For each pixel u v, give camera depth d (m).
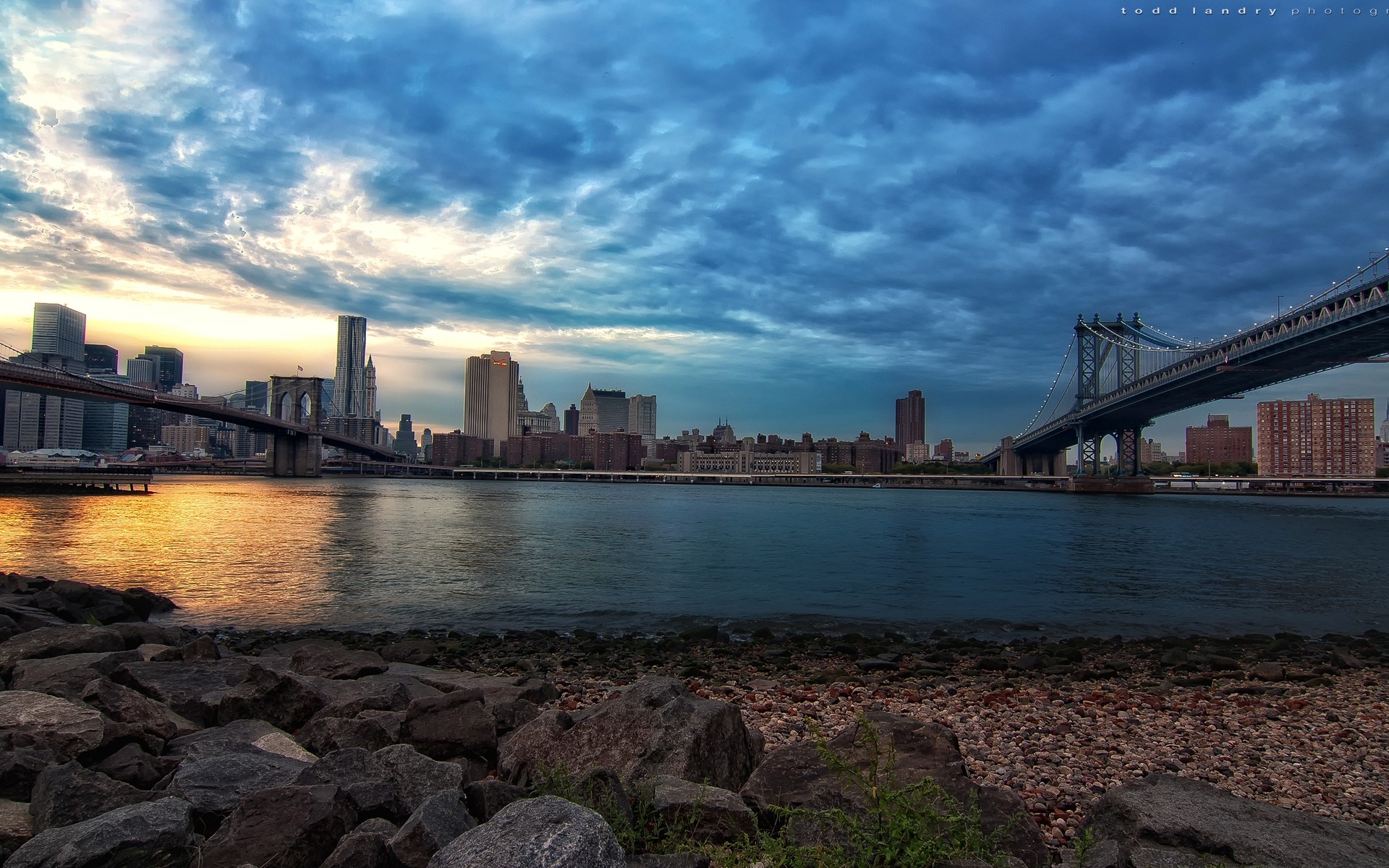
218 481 195.75
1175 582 35.75
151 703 7.78
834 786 6.30
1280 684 15.94
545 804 4.36
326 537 52.69
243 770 6.31
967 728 11.28
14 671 9.90
